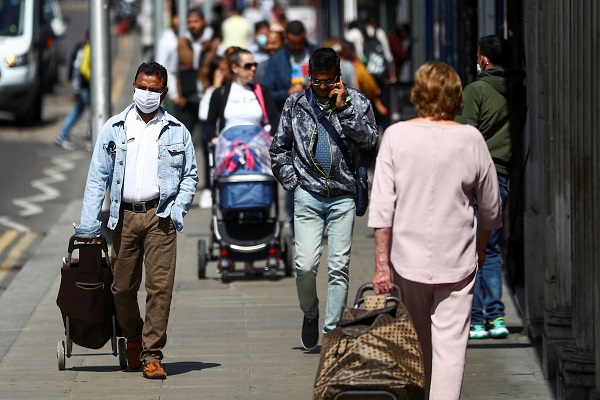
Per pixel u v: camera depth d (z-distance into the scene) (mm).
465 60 40219
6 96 77375
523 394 23203
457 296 18562
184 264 37531
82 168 62625
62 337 28141
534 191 27266
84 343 24531
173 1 67938
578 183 21562
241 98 35125
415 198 18359
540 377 24406
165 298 23938
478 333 27594
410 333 17375
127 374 24656
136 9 157625
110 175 23922
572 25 21531
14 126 79938
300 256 24469
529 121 27594
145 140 23594
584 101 21078
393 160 18438
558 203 24172
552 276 24562
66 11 178750
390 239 18625
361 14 87062
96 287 24031
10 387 23672
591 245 21516
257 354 26266
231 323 29359
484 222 18906
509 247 33062
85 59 69625
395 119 50719
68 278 24109
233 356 26094
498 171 26859
